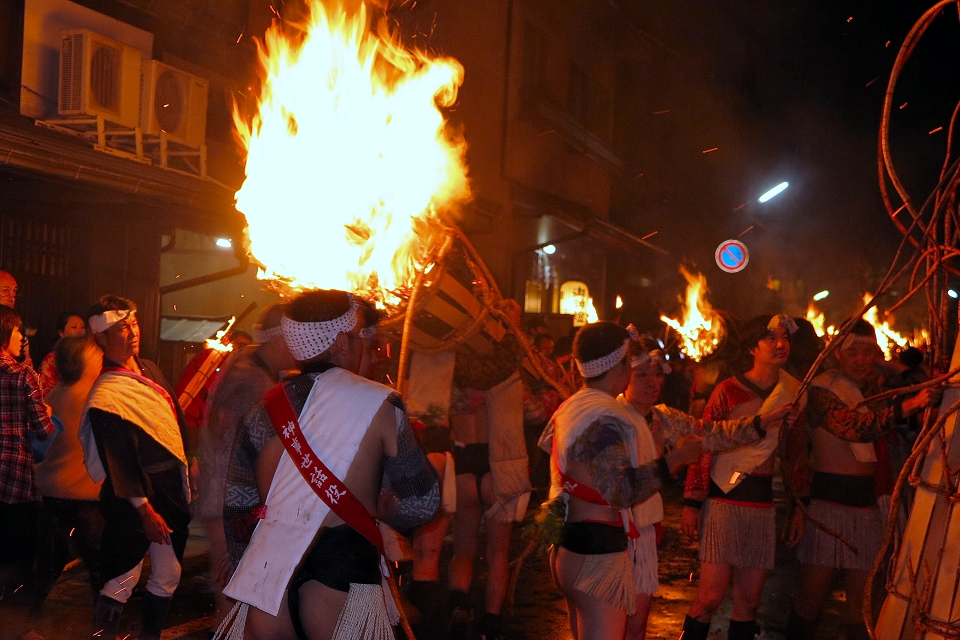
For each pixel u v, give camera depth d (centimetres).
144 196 909
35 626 501
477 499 562
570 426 371
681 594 661
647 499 373
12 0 884
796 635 505
